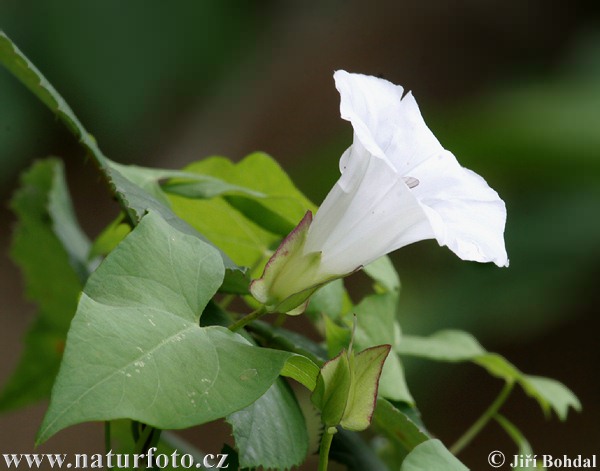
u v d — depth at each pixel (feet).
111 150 4.80
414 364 4.26
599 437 4.67
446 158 1.86
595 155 4.32
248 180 2.10
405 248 4.35
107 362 1.67
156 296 1.74
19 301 4.35
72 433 3.76
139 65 4.76
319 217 1.80
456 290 4.25
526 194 4.42
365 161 1.78
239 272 1.84
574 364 4.79
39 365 2.36
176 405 1.68
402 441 1.94
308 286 1.80
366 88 1.82
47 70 4.59
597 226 4.31
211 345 1.73
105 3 4.67
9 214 4.45
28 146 4.49
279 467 1.80
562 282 4.31
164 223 1.77
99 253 2.15
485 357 2.21
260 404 1.83
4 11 4.52
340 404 1.77
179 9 4.84
